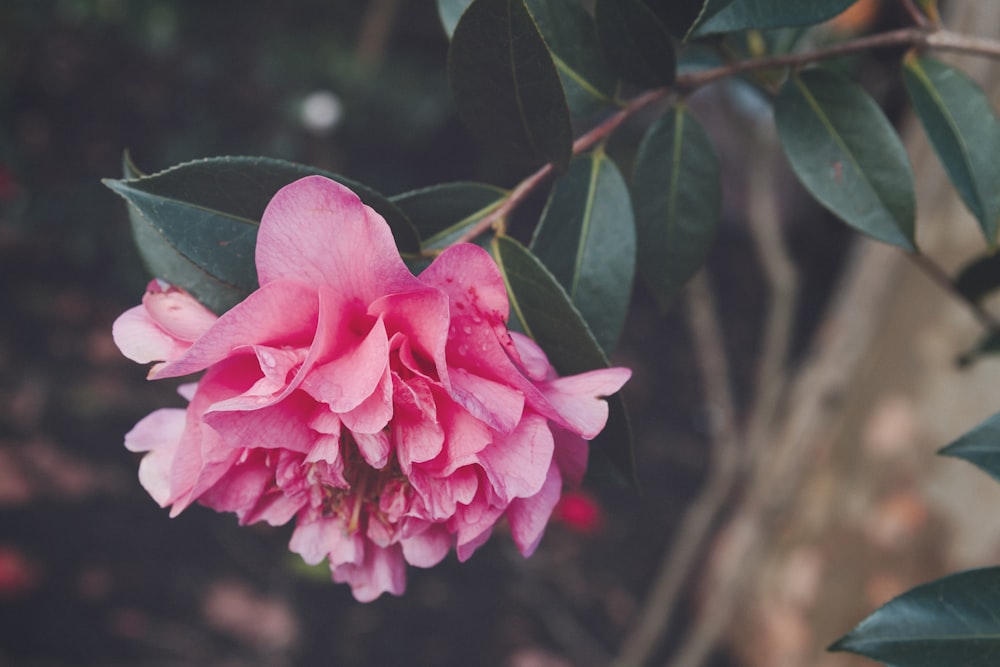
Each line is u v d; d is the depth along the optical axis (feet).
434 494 1.10
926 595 1.10
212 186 1.10
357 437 1.09
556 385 1.11
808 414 3.35
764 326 7.30
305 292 1.06
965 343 2.82
